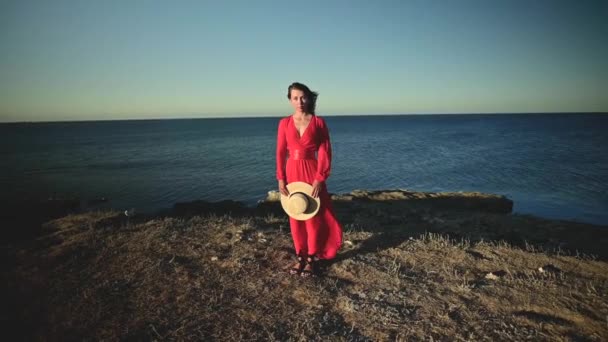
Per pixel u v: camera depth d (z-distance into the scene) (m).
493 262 3.87
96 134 113.62
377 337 2.53
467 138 64.06
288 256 4.11
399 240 4.73
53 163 38.03
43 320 2.81
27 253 4.30
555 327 2.54
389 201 13.71
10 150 55.47
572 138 57.84
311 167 3.46
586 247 7.23
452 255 4.11
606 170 26.08
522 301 2.94
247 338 2.55
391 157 37.91
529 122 138.62
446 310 2.85
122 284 3.40
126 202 20.41
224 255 4.12
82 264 3.88
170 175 29.27
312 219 3.50
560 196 18.81
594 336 2.40
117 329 2.67
